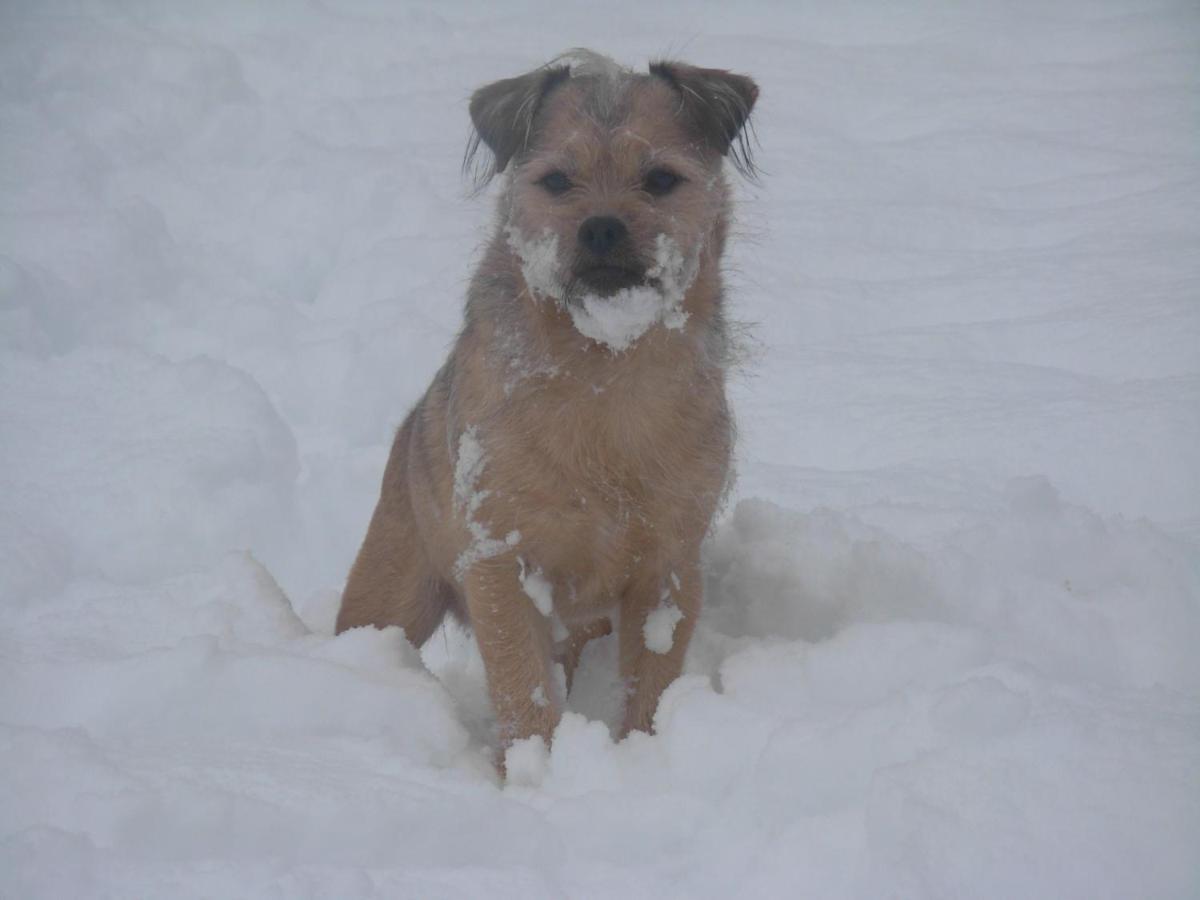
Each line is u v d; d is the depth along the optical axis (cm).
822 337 271
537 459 197
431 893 176
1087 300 270
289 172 345
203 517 237
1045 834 176
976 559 211
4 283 273
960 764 180
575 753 192
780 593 213
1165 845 176
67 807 182
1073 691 188
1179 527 225
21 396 256
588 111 198
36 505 235
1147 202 314
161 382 257
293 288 317
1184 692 196
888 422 247
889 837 177
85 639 207
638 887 178
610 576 202
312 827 182
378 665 204
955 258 297
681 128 200
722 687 199
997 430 242
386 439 257
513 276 199
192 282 303
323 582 238
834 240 307
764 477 236
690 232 196
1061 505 221
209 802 182
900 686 195
